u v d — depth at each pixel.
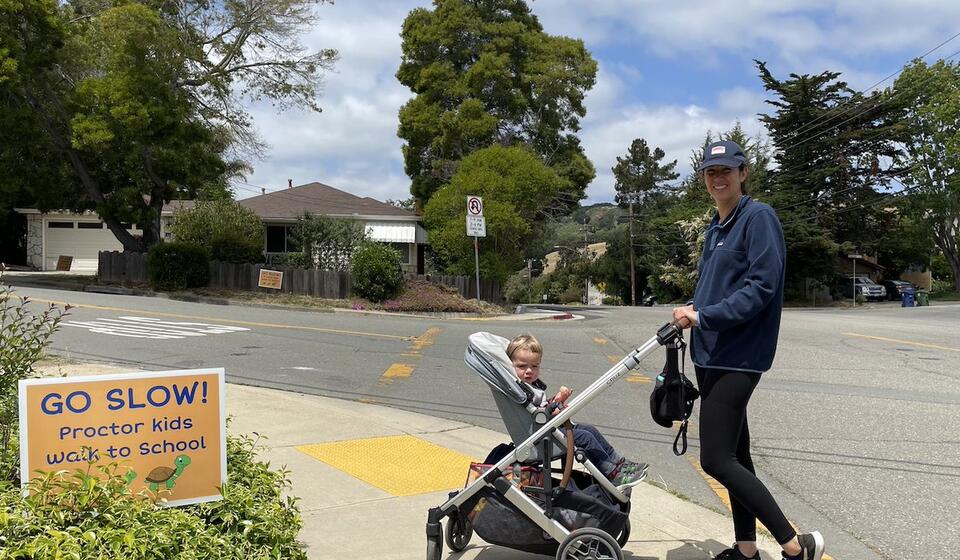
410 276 27.30
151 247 25.81
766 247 3.66
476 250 25.17
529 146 39.19
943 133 49.84
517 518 3.88
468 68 39.53
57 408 3.51
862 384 10.70
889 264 58.44
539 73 38.94
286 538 3.57
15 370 4.93
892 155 50.72
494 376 4.02
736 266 3.77
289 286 25.50
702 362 3.77
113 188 29.95
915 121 50.31
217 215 28.67
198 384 3.77
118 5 26.30
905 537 4.88
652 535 4.68
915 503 5.56
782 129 52.06
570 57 39.91
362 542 4.39
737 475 3.69
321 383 10.08
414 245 40.44
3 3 24.30
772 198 50.03
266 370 10.88
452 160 38.53
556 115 40.53
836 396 9.73
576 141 41.50
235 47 28.50
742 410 3.72
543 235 44.56
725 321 3.61
